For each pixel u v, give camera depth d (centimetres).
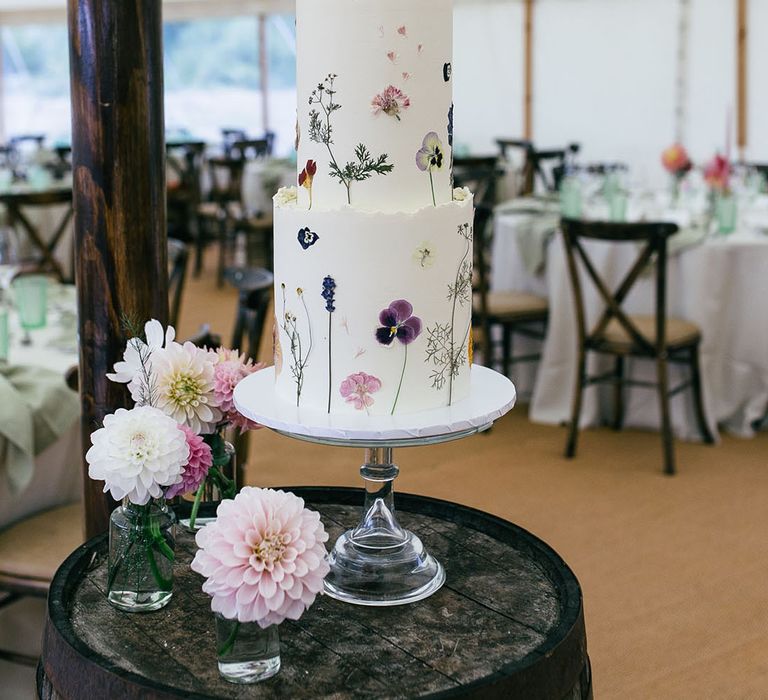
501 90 944
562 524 319
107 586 130
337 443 118
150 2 158
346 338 121
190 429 125
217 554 105
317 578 107
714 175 433
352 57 119
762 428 416
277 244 127
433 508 157
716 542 307
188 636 120
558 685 113
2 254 340
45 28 1166
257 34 1089
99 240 161
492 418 123
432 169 124
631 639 251
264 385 137
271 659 110
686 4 827
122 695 107
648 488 350
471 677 111
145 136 160
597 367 409
